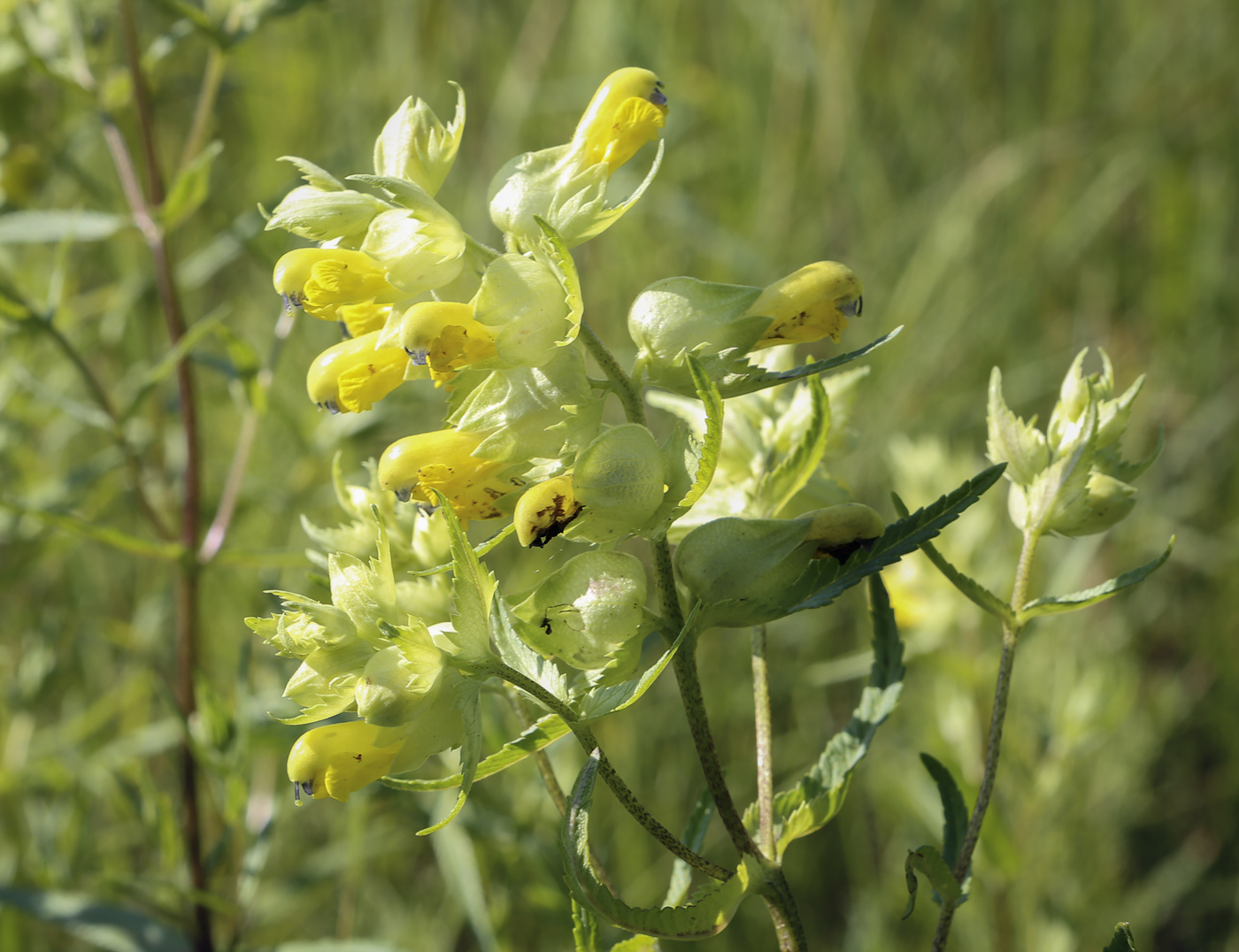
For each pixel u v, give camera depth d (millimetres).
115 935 379
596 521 282
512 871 380
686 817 494
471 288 292
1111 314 693
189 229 589
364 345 296
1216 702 562
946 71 717
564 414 286
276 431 538
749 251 598
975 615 430
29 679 465
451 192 639
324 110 631
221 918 406
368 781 282
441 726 280
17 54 431
